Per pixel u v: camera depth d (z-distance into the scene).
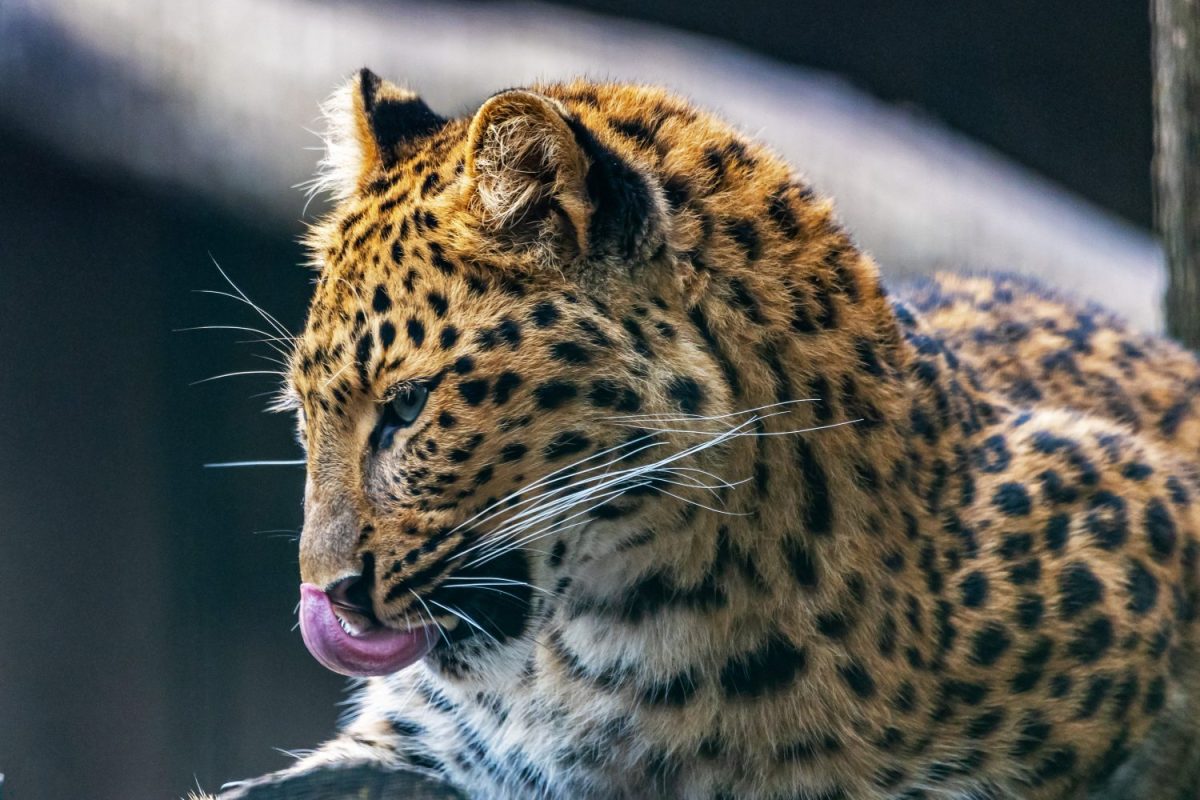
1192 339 10.71
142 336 20.88
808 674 7.61
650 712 7.84
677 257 7.25
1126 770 8.55
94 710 21.31
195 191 18.80
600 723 8.02
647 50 20.09
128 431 21.03
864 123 19.55
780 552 7.46
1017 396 9.46
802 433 7.45
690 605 7.51
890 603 7.64
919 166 18.98
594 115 7.80
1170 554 8.58
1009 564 8.03
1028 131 24.58
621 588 7.55
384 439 7.29
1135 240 20.05
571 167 7.04
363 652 7.34
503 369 7.02
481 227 7.20
